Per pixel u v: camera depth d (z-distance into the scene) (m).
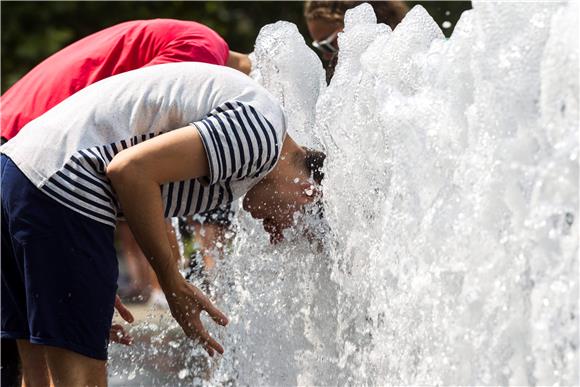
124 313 5.68
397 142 4.31
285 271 5.30
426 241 4.12
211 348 4.86
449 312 3.99
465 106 4.04
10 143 4.75
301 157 5.02
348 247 4.87
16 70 15.49
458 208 3.97
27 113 5.71
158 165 4.36
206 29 6.16
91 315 4.55
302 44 5.54
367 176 4.67
